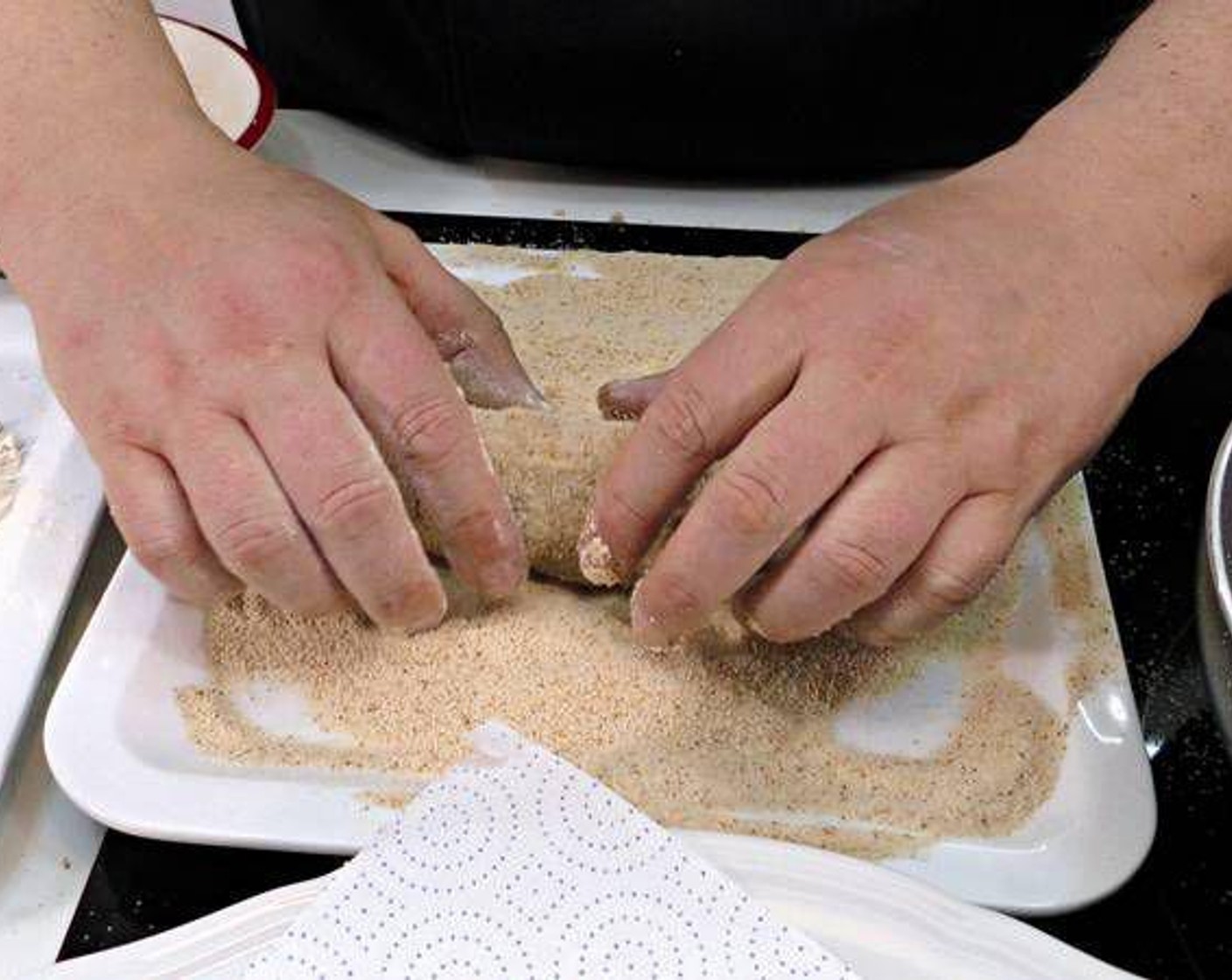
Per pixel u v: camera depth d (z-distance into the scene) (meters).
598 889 0.40
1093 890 0.42
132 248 0.45
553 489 0.50
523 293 0.65
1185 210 0.47
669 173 0.75
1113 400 0.45
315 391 0.41
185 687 0.48
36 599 0.49
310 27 0.75
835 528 0.42
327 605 0.44
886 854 0.43
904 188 0.75
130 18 0.52
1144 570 0.54
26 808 0.46
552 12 0.68
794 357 0.42
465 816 0.41
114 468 0.44
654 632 0.44
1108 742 0.46
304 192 0.47
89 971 0.39
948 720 0.48
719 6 0.68
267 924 0.40
